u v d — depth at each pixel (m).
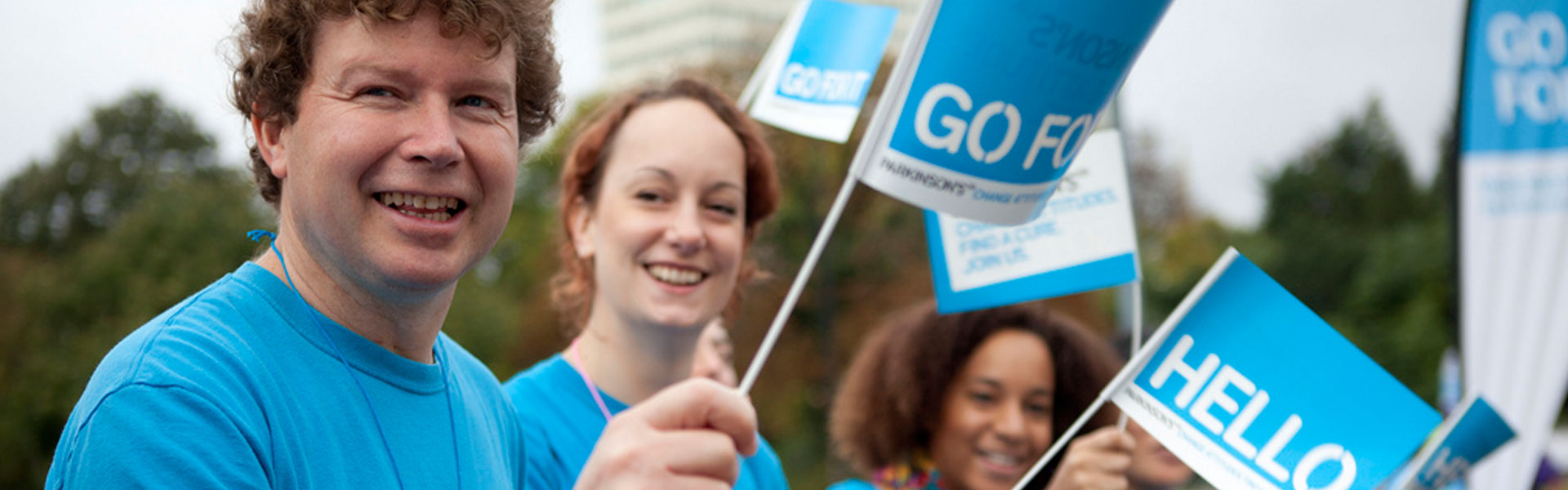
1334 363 2.19
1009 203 1.81
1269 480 2.19
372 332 1.73
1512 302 5.46
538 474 2.78
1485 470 5.25
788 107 3.20
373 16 1.56
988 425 3.29
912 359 3.36
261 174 1.81
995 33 1.74
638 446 1.55
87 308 27.62
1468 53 5.57
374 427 1.67
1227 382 2.21
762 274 3.63
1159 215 40.72
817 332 26.34
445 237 1.64
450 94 1.63
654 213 2.90
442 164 1.60
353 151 1.58
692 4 44.34
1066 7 1.73
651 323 2.89
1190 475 3.47
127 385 1.42
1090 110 1.81
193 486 1.37
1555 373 5.39
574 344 3.09
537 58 1.82
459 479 1.79
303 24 1.60
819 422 26.86
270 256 1.76
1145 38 1.80
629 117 3.05
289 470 1.52
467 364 2.13
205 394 1.45
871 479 3.49
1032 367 3.31
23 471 26.34
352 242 1.62
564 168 3.21
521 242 31.30
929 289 26.00
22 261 32.16
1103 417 3.41
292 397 1.58
